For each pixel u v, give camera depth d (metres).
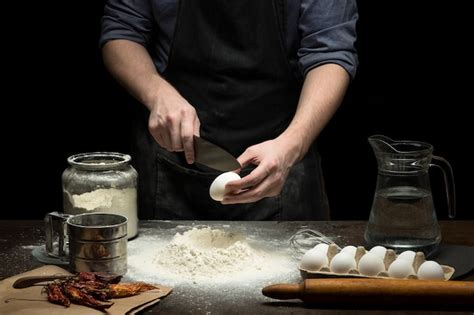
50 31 3.79
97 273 2.17
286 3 2.71
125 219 2.23
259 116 2.78
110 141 3.95
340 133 3.99
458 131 3.87
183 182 2.76
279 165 2.40
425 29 3.78
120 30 2.82
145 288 2.12
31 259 2.31
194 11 2.74
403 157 2.25
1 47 3.79
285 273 2.24
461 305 2.05
